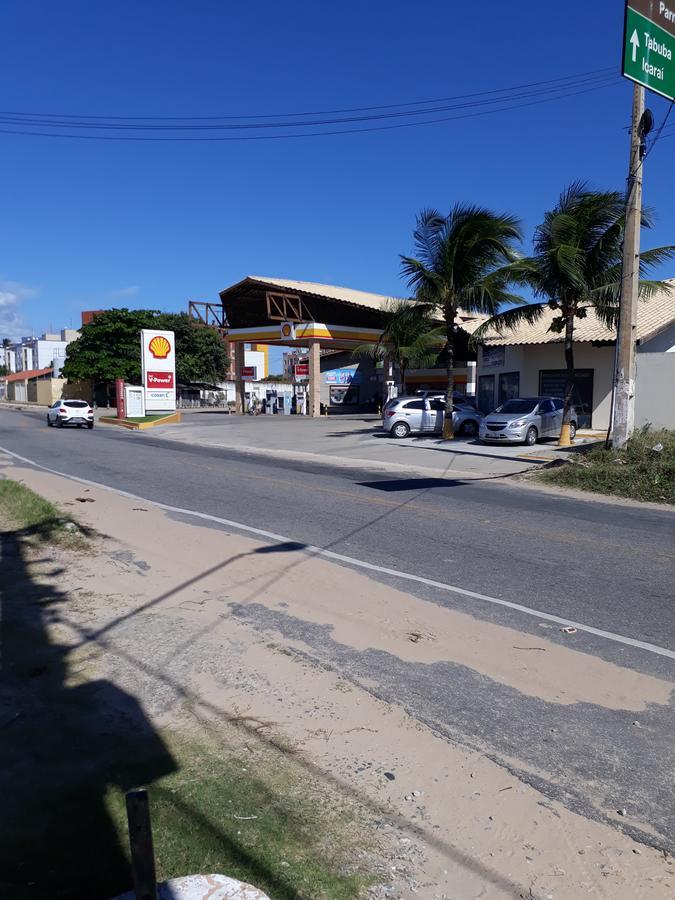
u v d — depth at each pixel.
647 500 12.82
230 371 75.25
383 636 5.68
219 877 2.67
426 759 3.85
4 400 91.44
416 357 35.31
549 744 4.04
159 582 7.12
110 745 3.92
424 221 22.75
